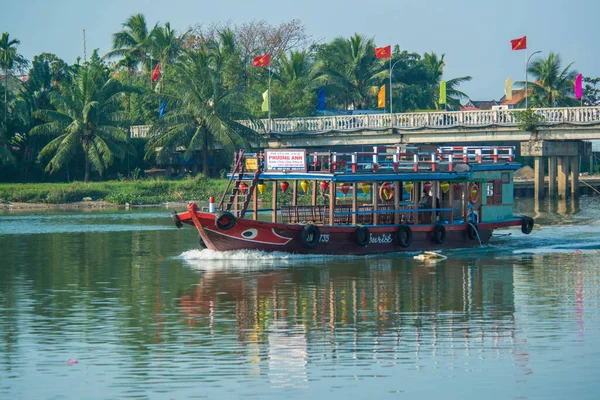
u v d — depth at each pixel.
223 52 165.25
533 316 38.34
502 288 45.66
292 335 35.03
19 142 147.50
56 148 140.88
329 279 48.66
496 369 30.08
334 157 56.06
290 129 136.50
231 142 133.38
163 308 40.78
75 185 128.62
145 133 153.38
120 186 129.88
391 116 126.56
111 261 57.75
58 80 165.50
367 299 42.69
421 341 33.91
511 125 118.06
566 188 128.12
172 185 129.50
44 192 123.38
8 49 144.38
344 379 29.11
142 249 65.12
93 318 38.56
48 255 61.59
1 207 118.25
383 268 52.56
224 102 137.00
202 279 48.88
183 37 180.25
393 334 35.12
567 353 31.95
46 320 38.16
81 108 138.12
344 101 174.00
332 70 165.00
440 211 62.34
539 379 28.95
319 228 55.62
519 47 126.31
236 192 58.47
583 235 73.00
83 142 139.38
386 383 28.66
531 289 45.34
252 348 32.97
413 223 60.84
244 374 29.64
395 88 171.50
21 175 145.12
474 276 49.69
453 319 37.88
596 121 113.50
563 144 123.81
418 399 27.17
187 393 27.72
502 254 59.59
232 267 53.09
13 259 59.38
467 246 62.94
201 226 55.06
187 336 34.94
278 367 30.42
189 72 140.88
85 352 32.53
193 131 139.38
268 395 27.52
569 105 172.75
